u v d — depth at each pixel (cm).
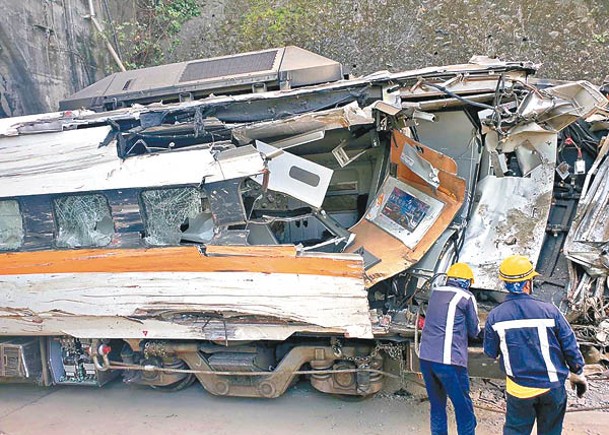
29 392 506
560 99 348
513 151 380
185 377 467
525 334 290
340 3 871
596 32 788
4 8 682
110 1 909
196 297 388
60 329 438
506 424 307
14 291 433
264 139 391
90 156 405
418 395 448
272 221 398
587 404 419
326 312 369
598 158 378
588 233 359
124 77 569
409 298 401
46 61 753
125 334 423
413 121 399
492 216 384
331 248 423
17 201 426
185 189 388
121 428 411
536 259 367
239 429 398
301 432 389
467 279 342
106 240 415
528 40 804
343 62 856
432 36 829
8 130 426
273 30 890
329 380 414
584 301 354
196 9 958
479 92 374
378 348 394
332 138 434
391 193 416
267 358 427
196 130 389
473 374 351
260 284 377
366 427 393
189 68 544
